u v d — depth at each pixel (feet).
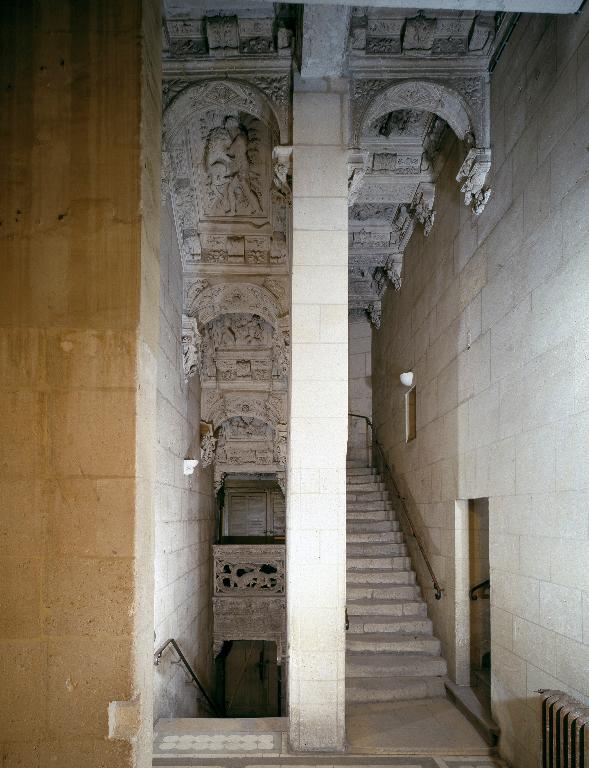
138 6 9.12
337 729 17.01
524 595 15.56
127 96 9.00
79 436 8.57
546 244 14.78
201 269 27.17
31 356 8.63
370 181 26.40
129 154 8.92
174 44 18.78
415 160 25.55
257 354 36.73
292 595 17.28
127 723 8.31
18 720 8.26
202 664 34.45
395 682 21.89
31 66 9.04
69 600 8.39
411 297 31.14
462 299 21.86
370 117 19.11
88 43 9.08
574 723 11.55
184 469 26.66
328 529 17.39
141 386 8.86
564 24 13.99
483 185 19.47
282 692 45.42
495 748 17.16
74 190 8.87
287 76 18.71
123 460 8.56
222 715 44.80
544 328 14.75
